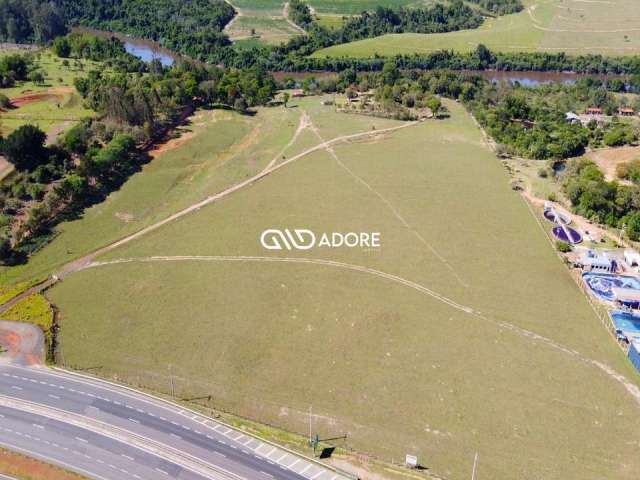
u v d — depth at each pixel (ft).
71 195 575.38
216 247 514.68
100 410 344.08
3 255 488.44
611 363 379.35
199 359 386.32
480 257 497.46
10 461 311.06
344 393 359.05
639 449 317.42
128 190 616.39
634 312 426.92
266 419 340.59
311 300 444.55
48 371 373.20
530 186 630.74
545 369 374.84
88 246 515.91
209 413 343.26
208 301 443.32
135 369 377.09
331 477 302.45
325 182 640.17
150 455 315.37
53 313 427.33
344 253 506.07
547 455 314.35
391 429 332.80
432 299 444.96
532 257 497.05
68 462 311.06
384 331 411.95
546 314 426.10
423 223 553.23
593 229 542.57
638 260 480.64
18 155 608.19
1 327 409.90
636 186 580.71
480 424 334.85
